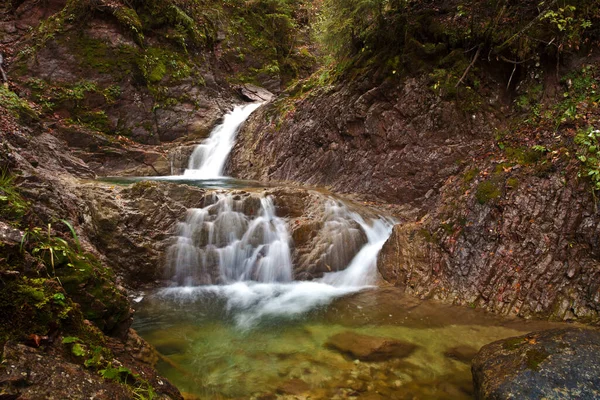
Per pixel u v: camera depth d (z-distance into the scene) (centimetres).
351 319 479
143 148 1089
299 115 1005
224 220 631
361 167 839
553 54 673
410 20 824
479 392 304
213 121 1245
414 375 353
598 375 279
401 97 798
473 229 559
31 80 1005
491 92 738
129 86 1117
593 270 466
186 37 1329
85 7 1097
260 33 1712
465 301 514
